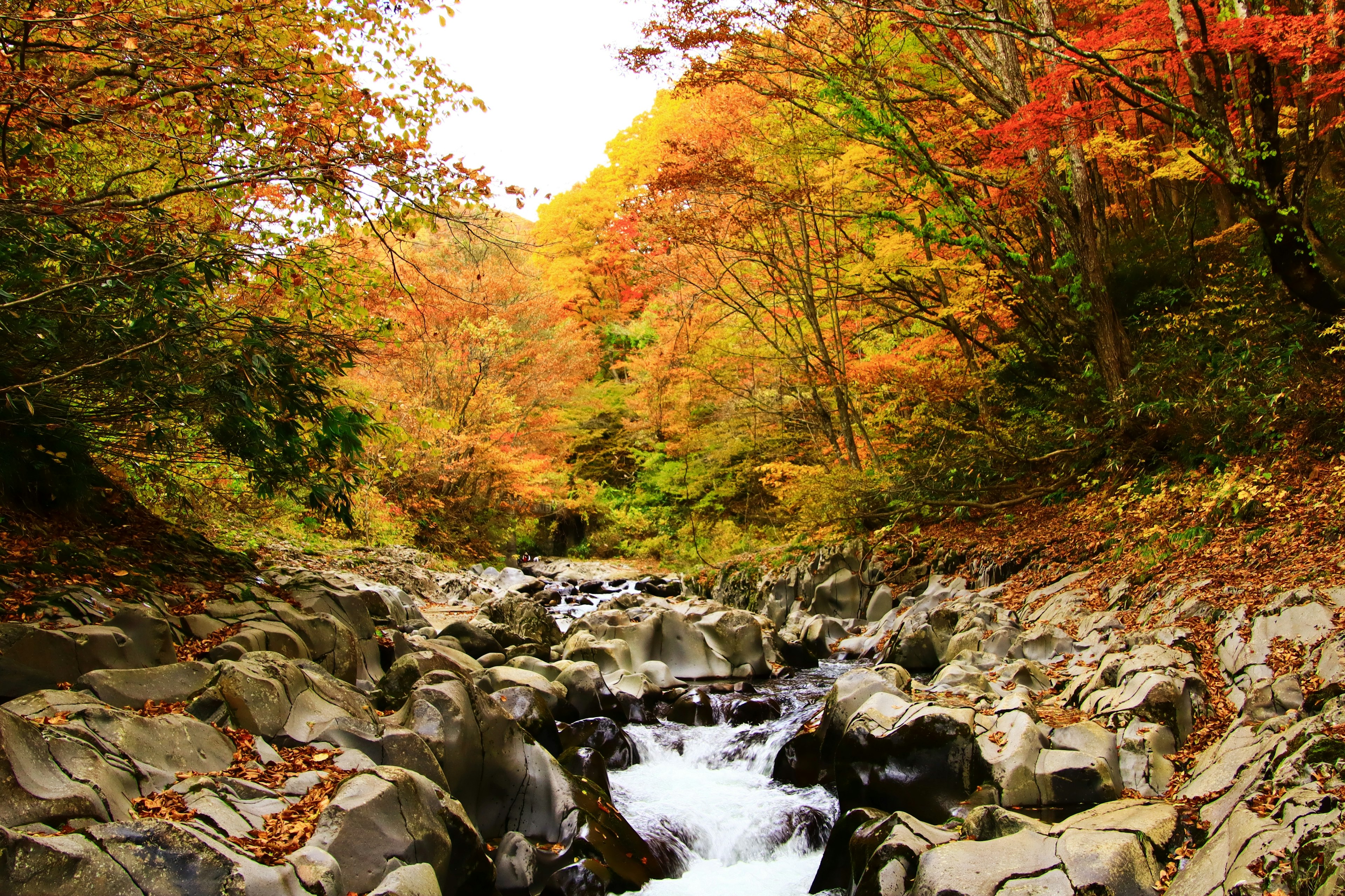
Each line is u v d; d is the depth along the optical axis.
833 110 15.85
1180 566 9.27
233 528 11.88
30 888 3.52
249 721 5.36
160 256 5.93
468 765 6.06
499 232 9.40
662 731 8.91
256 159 6.43
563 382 29.34
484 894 5.39
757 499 27.28
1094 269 12.62
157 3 5.98
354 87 6.92
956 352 17.44
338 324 7.79
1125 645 8.15
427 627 11.73
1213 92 9.71
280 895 3.88
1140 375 12.31
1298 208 9.59
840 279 16.97
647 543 28.06
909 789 6.27
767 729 8.68
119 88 6.34
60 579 6.47
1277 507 8.92
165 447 7.94
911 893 4.86
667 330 27.16
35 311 5.89
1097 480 12.84
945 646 10.76
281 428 7.31
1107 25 11.10
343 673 8.10
